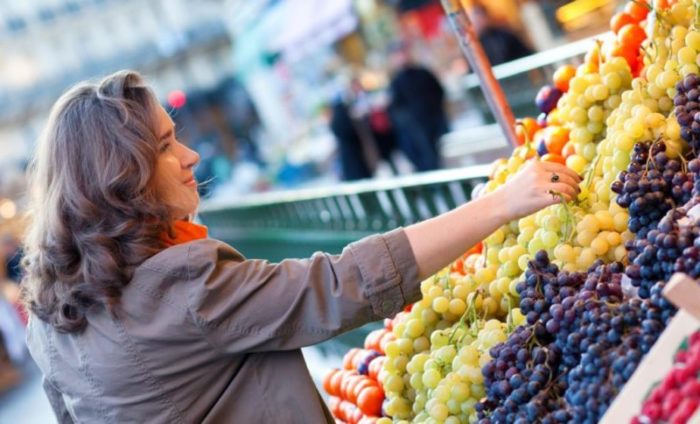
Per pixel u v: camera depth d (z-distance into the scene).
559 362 2.00
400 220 4.66
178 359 2.13
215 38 51.78
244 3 18.02
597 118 2.58
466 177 3.78
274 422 2.15
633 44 2.68
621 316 1.83
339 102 11.45
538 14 8.98
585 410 1.79
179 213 2.21
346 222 5.40
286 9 16.09
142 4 52.91
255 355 2.17
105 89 2.18
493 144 7.81
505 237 2.53
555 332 1.99
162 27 52.69
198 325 2.10
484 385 2.17
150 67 52.03
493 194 2.17
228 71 52.09
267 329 2.10
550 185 2.16
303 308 2.11
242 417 2.15
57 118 2.17
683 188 2.11
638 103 2.39
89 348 2.19
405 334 2.55
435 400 2.33
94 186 2.10
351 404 2.91
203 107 42.25
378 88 16.62
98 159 2.10
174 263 2.11
